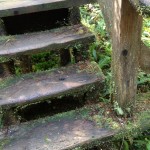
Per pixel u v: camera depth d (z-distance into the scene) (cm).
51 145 193
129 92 198
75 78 223
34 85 220
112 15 178
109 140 198
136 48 183
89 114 213
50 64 296
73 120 210
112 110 212
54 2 237
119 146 211
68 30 247
